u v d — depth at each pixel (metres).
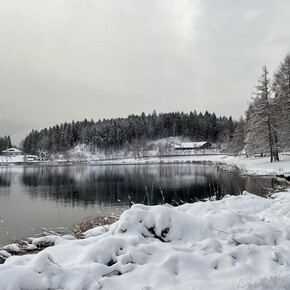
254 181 26.44
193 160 83.00
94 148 128.25
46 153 133.12
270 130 37.78
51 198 24.09
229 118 147.00
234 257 4.33
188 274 3.94
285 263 4.10
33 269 3.76
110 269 4.03
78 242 5.05
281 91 36.41
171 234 5.30
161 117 158.12
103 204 20.70
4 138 174.88
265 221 6.11
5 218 16.75
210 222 5.61
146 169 57.41
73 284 3.63
